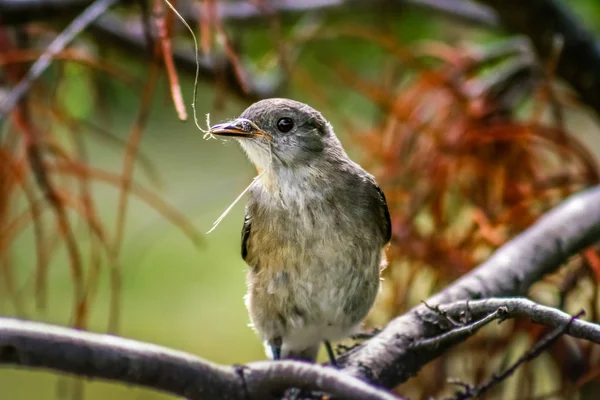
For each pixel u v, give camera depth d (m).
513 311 2.60
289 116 2.68
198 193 2.94
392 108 2.75
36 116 2.74
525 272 2.67
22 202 2.83
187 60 2.76
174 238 2.94
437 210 2.73
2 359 2.57
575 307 2.71
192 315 2.89
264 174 2.68
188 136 3.10
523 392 2.71
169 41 2.66
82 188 2.71
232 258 2.93
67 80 2.77
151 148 3.06
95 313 2.89
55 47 2.69
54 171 2.74
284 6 2.79
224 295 2.90
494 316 2.60
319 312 2.68
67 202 2.71
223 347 2.88
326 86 2.82
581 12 2.79
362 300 2.68
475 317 2.62
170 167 3.03
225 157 3.11
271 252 2.67
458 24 2.80
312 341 2.69
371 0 2.79
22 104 2.71
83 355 2.58
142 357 2.58
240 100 2.78
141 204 2.98
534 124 2.73
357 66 2.82
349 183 2.68
